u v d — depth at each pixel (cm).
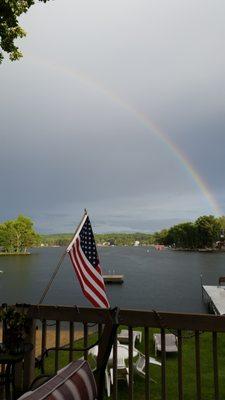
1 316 380
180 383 355
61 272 8762
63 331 1085
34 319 416
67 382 206
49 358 705
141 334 965
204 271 8788
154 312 362
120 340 905
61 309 404
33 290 5300
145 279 6975
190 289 5369
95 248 477
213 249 18500
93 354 706
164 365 361
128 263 12112
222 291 2997
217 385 346
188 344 833
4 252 17725
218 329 345
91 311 391
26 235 17575
